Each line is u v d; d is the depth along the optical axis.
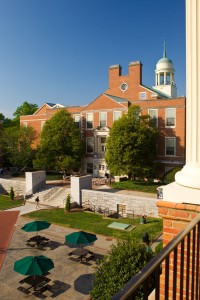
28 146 47.78
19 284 14.56
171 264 3.81
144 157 35.72
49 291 13.81
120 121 35.47
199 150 4.01
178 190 3.99
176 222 3.95
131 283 1.75
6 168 53.69
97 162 44.56
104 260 11.16
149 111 39.91
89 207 29.89
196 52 3.96
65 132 42.75
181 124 37.53
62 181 40.31
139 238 20.05
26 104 81.44
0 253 18.59
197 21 3.92
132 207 27.12
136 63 52.16
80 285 14.36
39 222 19.75
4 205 31.86
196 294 3.33
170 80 58.09
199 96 3.98
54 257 17.77
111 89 55.22
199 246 3.46
